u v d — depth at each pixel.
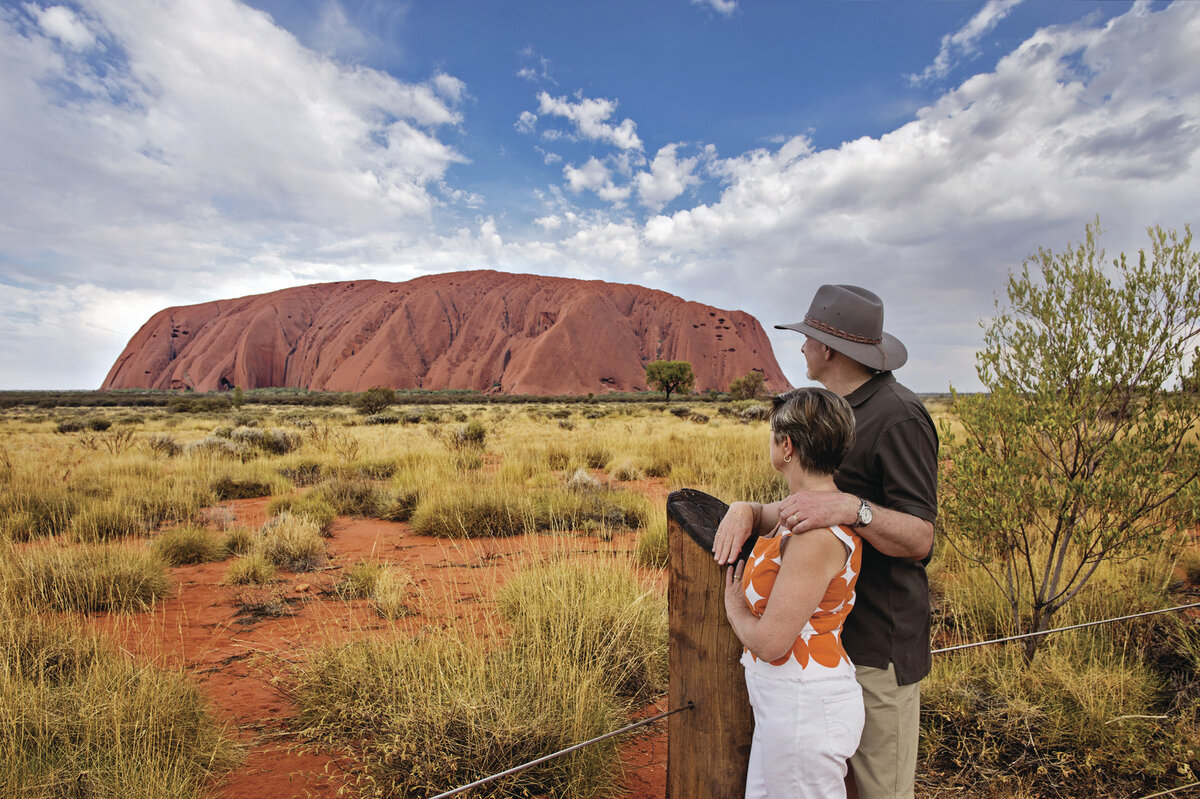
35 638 3.90
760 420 25.02
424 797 2.71
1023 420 3.57
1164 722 3.00
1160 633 3.88
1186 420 3.24
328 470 13.55
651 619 4.25
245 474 12.55
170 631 4.78
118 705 3.00
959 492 3.80
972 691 3.31
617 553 6.51
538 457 14.38
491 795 2.62
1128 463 3.36
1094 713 3.00
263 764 3.02
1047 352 3.60
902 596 1.79
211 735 3.12
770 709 1.64
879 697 1.80
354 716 3.27
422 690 3.21
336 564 6.77
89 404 75.31
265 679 3.94
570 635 3.80
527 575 5.04
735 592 1.71
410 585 5.75
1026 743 2.98
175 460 13.90
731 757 1.86
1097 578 4.40
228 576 6.09
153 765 2.68
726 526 1.78
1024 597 4.31
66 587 5.14
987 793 2.72
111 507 8.42
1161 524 3.34
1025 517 3.72
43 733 2.88
